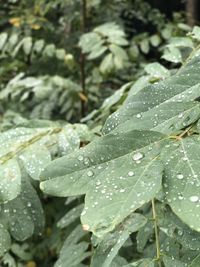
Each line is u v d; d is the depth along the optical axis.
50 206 0.97
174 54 0.60
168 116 0.32
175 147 0.27
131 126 0.33
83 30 1.28
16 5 1.60
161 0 1.75
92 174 0.28
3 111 1.25
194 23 1.45
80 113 1.17
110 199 0.25
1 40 1.18
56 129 0.51
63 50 1.18
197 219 0.23
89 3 1.30
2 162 0.43
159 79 0.58
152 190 0.25
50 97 1.12
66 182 0.28
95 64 1.28
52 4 1.33
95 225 0.25
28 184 0.46
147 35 1.30
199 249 0.40
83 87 1.19
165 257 0.37
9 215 0.45
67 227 0.89
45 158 0.45
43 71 1.31
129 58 1.25
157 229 0.44
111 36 1.09
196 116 0.31
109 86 1.33
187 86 0.35
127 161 0.28
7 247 0.43
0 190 0.41
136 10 1.43
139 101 0.36
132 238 0.63
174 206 0.24
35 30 1.30
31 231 0.45
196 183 0.25
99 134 0.54
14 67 1.30
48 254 1.03
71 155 0.29
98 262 0.42
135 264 0.36
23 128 0.50
